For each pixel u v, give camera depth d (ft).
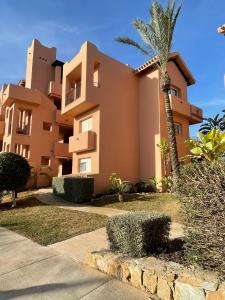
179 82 65.77
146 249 14.99
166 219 16.39
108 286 13.55
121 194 43.19
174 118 61.11
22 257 18.49
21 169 42.27
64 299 12.38
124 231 15.80
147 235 15.12
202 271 11.78
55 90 89.81
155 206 36.04
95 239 21.81
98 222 27.35
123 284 13.73
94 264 16.15
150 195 45.60
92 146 54.29
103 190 51.55
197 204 12.47
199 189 12.60
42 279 14.69
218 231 11.37
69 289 13.37
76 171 59.31
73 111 60.13
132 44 49.16
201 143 33.55
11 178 40.68
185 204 13.28
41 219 29.78
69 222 27.81
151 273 12.69
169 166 55.11
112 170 54.13
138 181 58.34
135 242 15.14
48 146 77.30
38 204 42.22
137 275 13.35
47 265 16.78
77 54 58.85
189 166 14.65
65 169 84.17
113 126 56.39
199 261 12.27
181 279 11.51
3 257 18.67
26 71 99.96
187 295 11.00
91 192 46.14
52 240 22.30
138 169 59.16
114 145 55.67
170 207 34.19
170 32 44.73
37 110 76.84
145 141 59.00
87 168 56.49
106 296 12.48
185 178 14.03
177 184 14.39
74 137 59.26
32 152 73.51
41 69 95.61
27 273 15.60
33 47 95.40
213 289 10.31
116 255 15.53
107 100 56.44
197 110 67.15
